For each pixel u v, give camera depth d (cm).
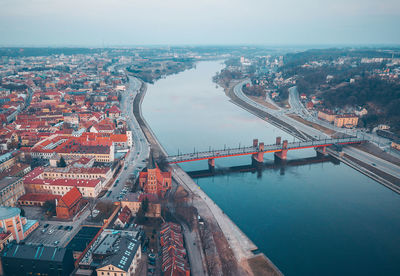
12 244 17600
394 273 19400
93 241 19488
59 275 16888
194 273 17862
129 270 16650
